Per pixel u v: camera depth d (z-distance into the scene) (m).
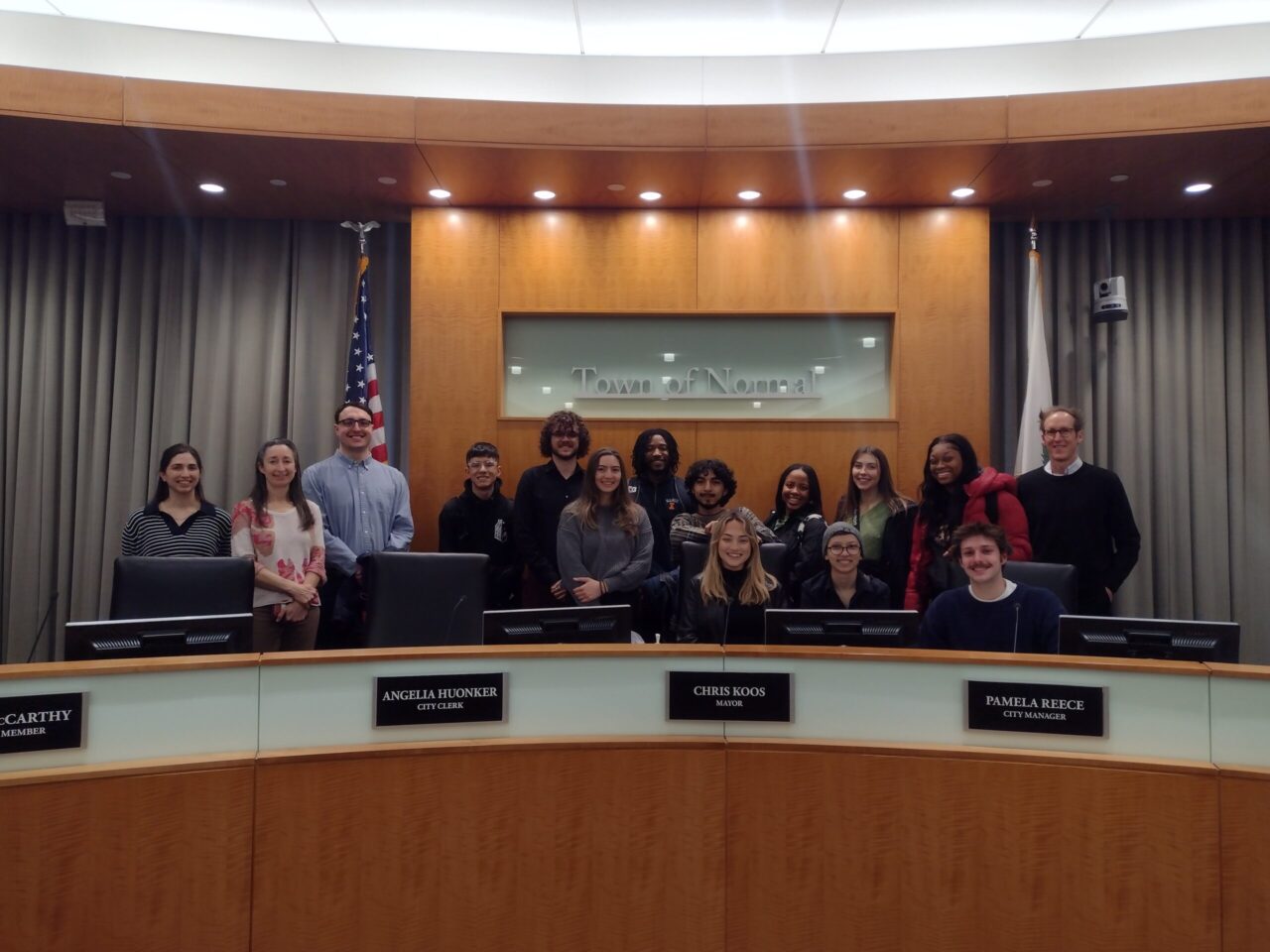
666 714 1.87
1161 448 4.45
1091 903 1.68
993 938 1.72
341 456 3.66
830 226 4.20
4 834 1.57
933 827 1.75
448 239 4.22
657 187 3.95
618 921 1.81
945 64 3.97
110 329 4.52
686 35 3.95
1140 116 3.32
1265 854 1.62
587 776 1.82
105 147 3.53
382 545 3.63
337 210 4.35
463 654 1.83
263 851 1.70
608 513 3.23
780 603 2.56
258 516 3.03
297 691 1.76
